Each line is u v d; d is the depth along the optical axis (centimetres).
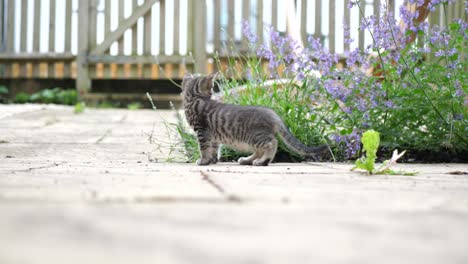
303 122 471
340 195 191
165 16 1011
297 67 479
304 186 225
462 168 382
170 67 1027
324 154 463
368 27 440
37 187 206
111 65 1042
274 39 492
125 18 1018
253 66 520
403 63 440
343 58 881
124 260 91
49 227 119
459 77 432
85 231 115
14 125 695
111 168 330
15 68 1085
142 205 156
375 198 184
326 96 459
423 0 434
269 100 483
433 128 457
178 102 1030
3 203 158
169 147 507
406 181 261
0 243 103
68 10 1045
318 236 116
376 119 457
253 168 359
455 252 103
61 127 686
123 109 952
